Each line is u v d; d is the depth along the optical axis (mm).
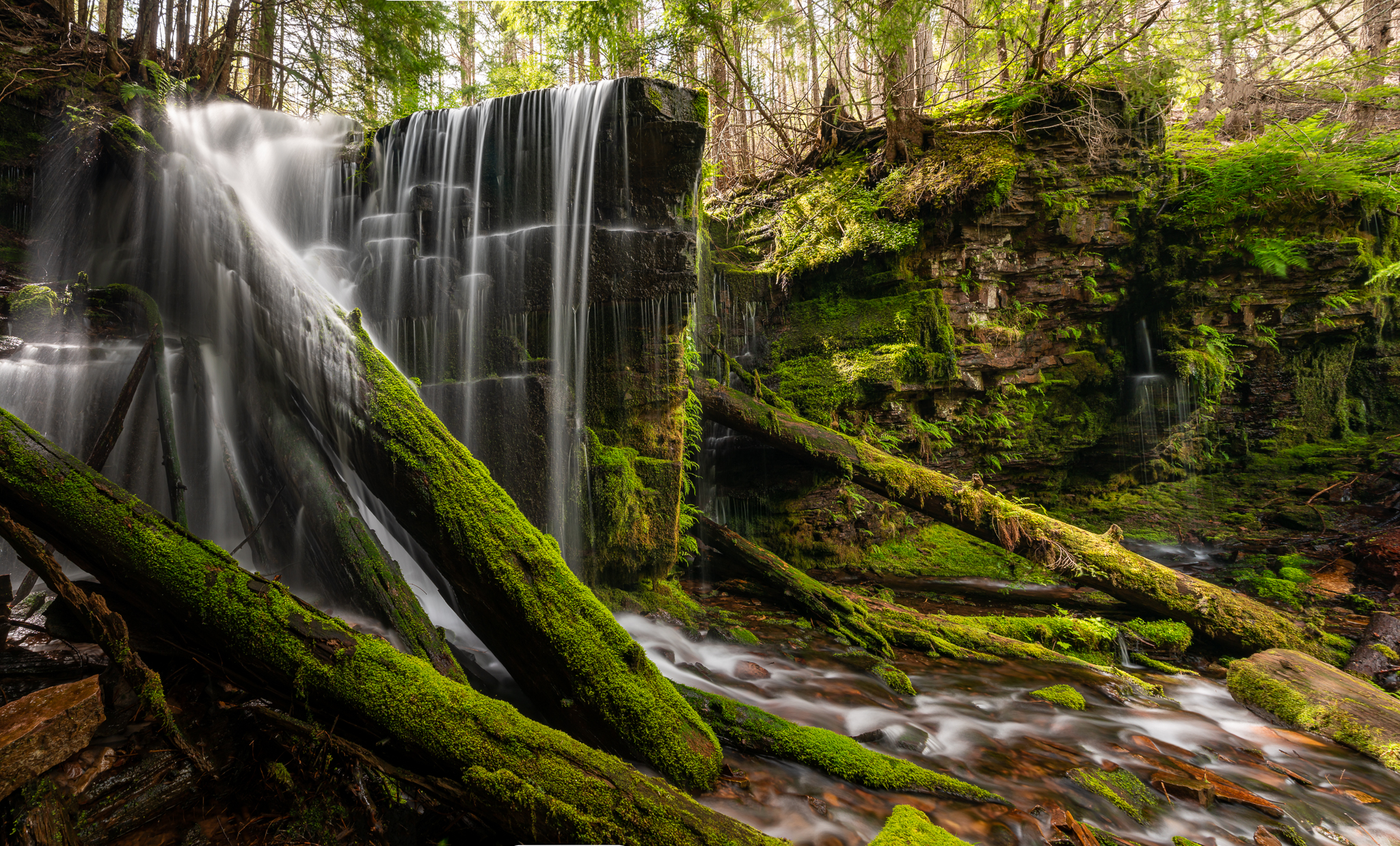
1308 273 8352
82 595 2719
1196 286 8508
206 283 4703
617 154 5152
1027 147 8008
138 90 5715
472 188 5461
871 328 8070
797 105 10641
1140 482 9031
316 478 3988
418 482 3576
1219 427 8836
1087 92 7898
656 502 5707
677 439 5793
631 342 5555
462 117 5453
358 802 2492
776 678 4758
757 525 7938
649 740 3090
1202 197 8211
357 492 4359
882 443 7871
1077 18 7590
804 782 3260
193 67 7426
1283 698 4379
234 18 7363
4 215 5676
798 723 3990
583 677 3193
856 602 5965
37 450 2855
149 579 2730
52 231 5703
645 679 3266
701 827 2373
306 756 2605
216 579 2750
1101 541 6066
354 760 2582
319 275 5465
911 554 7832
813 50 10078
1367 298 8336
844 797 3162
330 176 5766
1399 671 4777
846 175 8922
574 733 3266
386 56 8570
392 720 2549
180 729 2605
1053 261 8211
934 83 10055
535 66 11977
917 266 8141
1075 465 9117
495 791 2395
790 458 7945
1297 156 7992
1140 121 8289
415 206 5465
